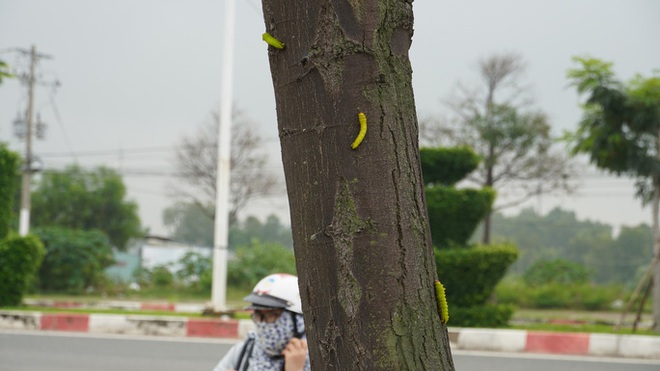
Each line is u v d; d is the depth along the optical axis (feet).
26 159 98.27
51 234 103.76
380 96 6.12
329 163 6.12
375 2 6.17
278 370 11.32
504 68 97.14
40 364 32.45
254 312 11.28
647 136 47.19
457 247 39.75
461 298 39.37
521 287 99.55
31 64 100.12
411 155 6.24
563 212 188.24
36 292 100.99
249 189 116.67
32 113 99.30
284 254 105.29
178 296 100.99
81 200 139.23
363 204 6.06
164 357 34.32
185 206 199.72
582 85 46.68
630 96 46.09
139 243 151.33
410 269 6.11
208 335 40.63
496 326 39.14
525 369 32.24
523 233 183.62
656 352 34.96
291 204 6.36
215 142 118.11
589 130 48.96
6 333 40.11
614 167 48.42
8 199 48.70
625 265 172.55
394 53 6.22
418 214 6.23
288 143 6.31
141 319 41.42
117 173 126.11
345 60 6.11
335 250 6.10
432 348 6.15
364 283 6.05
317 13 6.16
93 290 103.60
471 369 32.09
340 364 6.10
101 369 31.60
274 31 6.35
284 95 6.32
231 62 46.50
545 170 97.91
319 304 6.19
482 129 95.76
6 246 47.83
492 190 39.50
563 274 111.34
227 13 46.29
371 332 6.03
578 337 35.91
